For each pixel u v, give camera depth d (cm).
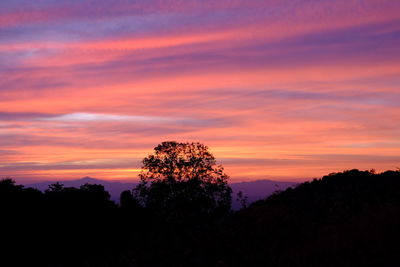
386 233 1232
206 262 1394
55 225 3859
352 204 1733
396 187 1842
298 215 1742
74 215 4106
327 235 1388
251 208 2155
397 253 1087
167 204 4478
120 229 4447
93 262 1975
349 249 1190
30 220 3700
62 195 4447
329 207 1773
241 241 1550
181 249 1616
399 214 1356
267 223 1688
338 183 2155
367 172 2303
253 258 1330
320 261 1178
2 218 3534
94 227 4178
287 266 1196
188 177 4616
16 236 3534
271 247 1401
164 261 1519
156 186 4569
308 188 2217
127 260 1673
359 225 1357
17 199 3819
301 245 1378
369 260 1087
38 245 3597
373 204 1662
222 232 1742
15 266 3428
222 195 4503
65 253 3700
